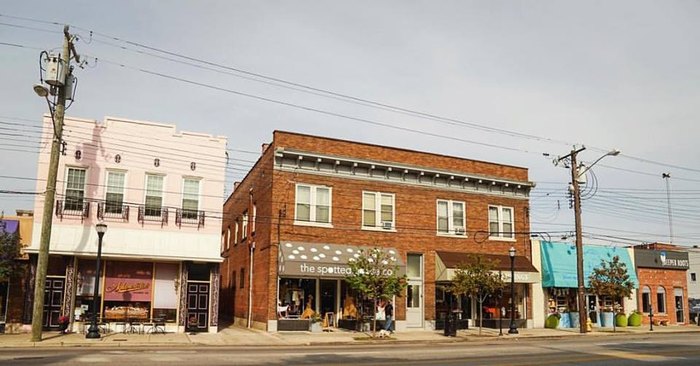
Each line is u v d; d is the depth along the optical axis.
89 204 27.69
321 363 16.66
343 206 32.25
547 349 22.50
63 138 27.61
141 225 28.50
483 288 31.11
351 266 28.00
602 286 36.84
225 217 46.47
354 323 30.80
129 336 26.03
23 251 26.34
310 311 30.70
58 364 15.16
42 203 26.94
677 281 45.59
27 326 26.33
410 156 34.53
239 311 36.78
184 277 29.03
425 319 33.47
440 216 35.16
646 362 18.27
